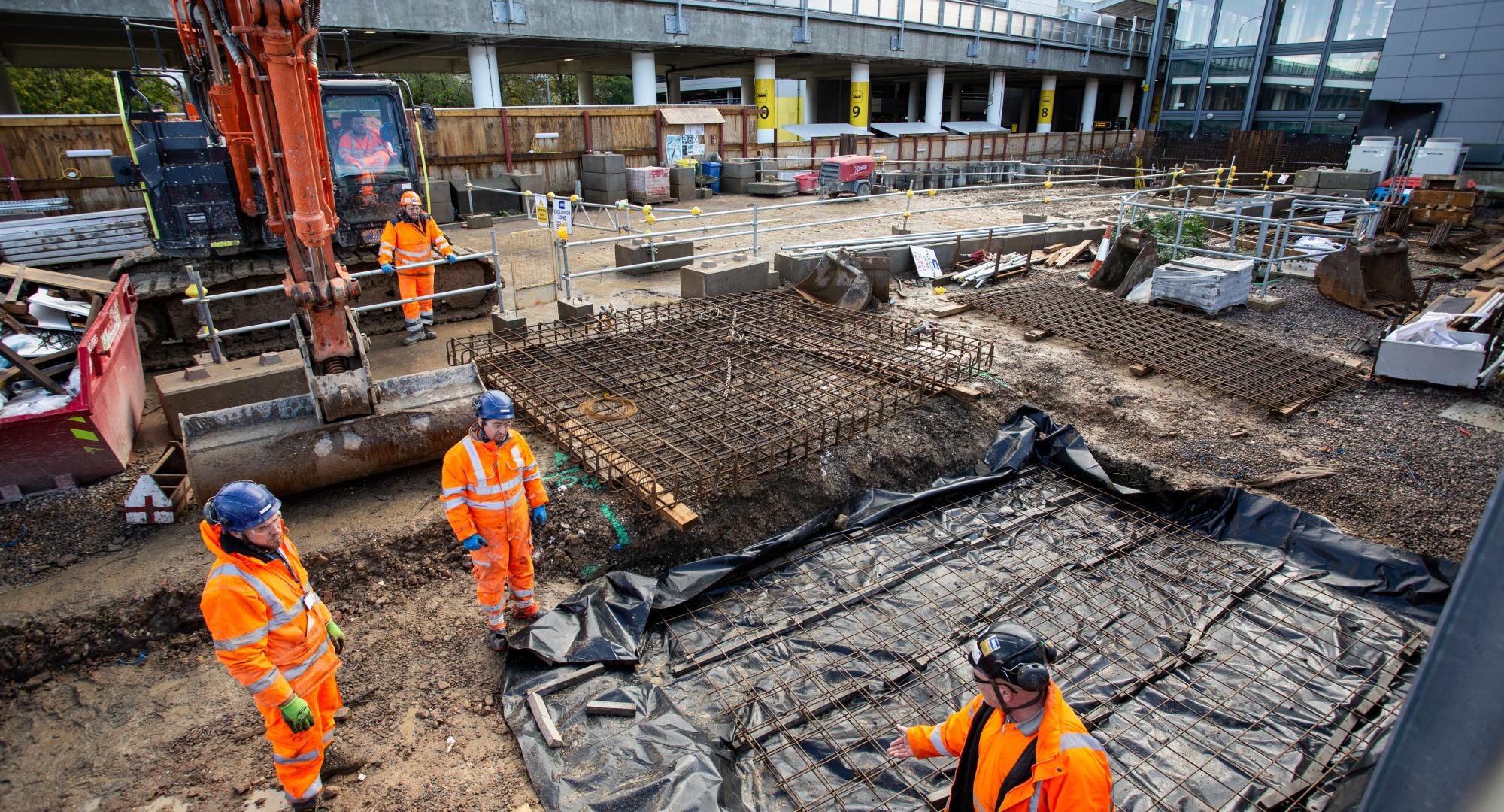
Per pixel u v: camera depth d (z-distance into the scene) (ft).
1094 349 32.17
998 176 96.84
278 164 18.30
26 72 97.25
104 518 18.81
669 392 25.48
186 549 17.75
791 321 32.89
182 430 18.06
